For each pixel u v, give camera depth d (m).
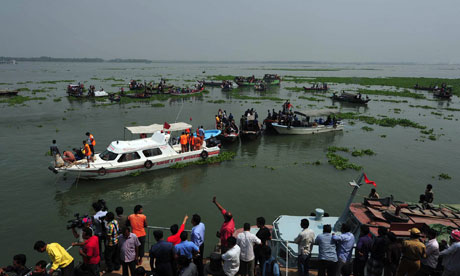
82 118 34.34
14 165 19.12
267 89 73.38
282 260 7.94
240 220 13.27
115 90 62.69
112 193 15.87
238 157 22.30
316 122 31.83
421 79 109.31
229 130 26.09
